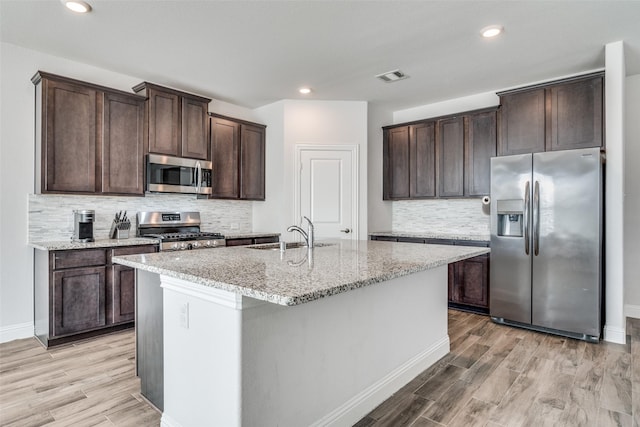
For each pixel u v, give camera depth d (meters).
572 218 3.21
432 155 4.64
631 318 3.84
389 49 3.19
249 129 4.75
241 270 1.67
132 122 3.60
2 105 3.11
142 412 2.04
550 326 3.34
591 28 2.82
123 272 3.32
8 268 3.14
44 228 3.32
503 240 3.61
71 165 3.21
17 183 3.19
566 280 3.25
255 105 4.93
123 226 3.62
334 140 4.71
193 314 1.69
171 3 2.49
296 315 1.69
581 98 3.43
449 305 4.27
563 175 3.26
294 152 4.68
